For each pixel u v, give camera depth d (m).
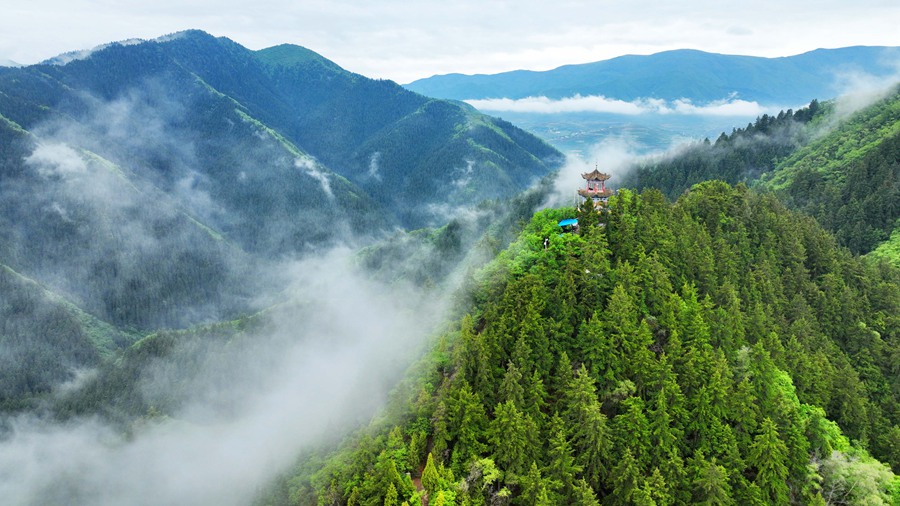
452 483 78.50
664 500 75.94
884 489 83.12
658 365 87.81
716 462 81.94
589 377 88.56
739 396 85.88
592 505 73.88
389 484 78.94
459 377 91.75
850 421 97.56
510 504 79.00
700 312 100.00
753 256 129.88
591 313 101.69
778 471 80.38
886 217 185.88
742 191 151.88
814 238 136.88
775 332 104.06
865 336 116.06
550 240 122.44
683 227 125.38
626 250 115.38
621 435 83.00
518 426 80.19
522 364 91.50
